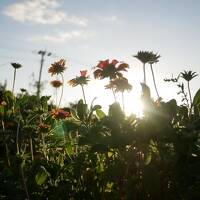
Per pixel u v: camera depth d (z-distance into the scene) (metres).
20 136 0.71
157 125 0.43
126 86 0.55
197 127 0.43
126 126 0.45
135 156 0.44
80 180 0.50
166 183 0.43
